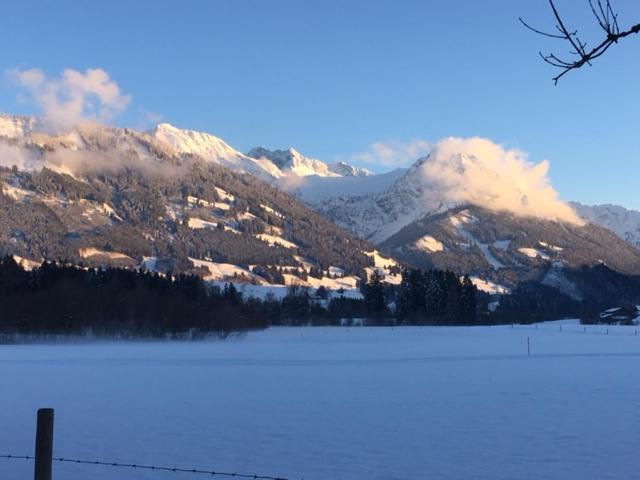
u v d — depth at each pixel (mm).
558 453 17078
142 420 22141
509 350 61062
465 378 35531
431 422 21734
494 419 22281
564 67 5734
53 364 45219
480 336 94875
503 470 15305
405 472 15109
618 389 30203
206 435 19500
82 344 76938
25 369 41188
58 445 18062
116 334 88438
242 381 34250
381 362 47281
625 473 15039
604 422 21594
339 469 15359
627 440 18656
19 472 14617
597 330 117688
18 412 23547
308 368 42094
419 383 33250
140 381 34219
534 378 35281
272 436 19344
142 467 15117
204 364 45375
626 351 58469
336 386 31922
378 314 156375
